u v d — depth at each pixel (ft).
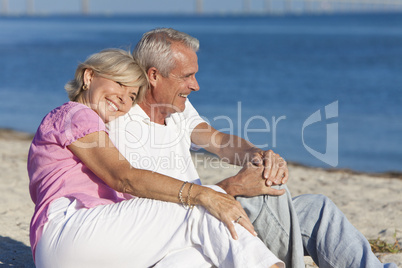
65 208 9.04
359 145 39.29
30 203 17.47
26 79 84.33
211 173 22.17
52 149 9.30
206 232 8.64
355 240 9.16
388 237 14.26
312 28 287.69
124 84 9.73
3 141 34.40
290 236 9.25
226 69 101.24
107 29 282.97
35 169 9.54
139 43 10.21
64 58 116.78
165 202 8.89
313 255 9.52
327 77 87.86
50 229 8.93
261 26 327.06
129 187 8.99
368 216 16.34
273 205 9.23
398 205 17.60
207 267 8.75
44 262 8.93
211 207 8.62
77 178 9.38
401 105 59.98
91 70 9.73
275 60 116.26
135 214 8.83
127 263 8.75
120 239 8.70
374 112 55.67
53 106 59.11
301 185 20.80
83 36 205.98
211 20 521.65
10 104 59.93
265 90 74.18
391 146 38.88
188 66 10.10
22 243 13.57
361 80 83.05
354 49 141.28
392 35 205.36
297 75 91.25
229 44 164.76
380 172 29.12
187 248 8.77
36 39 185.26
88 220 8.80
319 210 9.49
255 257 8.32
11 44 159.02
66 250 8.70
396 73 90.53
